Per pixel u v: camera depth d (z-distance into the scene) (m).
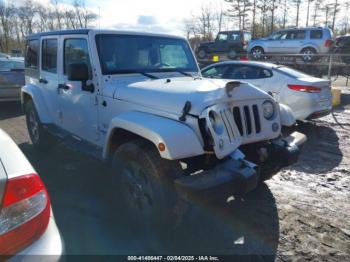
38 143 5.27
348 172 4.77
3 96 8.73
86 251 2.78
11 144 1.90
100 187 3.99
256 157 3.27
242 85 3.05
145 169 2.82
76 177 4.29
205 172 2.64
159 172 2.75
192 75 4.21
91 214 3.36
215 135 2.65
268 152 3.24
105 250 2.80
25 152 5.30
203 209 3.14
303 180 4.45
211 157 2.86
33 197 1.71
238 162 2.77
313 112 7.07
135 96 3.20
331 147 6.07
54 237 1.76
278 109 3.34
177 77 3.91
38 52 5.14
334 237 3.07
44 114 4.96
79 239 2.94
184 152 2.60
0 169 1.64
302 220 3.36
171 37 4.26
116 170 3.18
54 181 4.17
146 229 2.96
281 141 3.35
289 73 7.50
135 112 3.14
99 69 3.58
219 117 2.72
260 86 7.70
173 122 2.78
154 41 4.06
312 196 3.94
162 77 3.92
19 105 9.77
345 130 7.38
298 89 7.12
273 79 7.56
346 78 17.36
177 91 2.96
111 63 3.68
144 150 2.84
